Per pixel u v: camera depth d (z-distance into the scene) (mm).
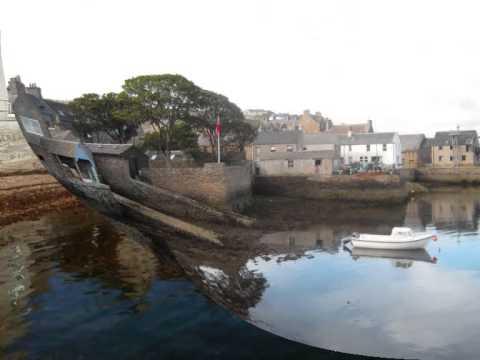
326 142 57406
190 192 27031
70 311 9125
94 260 12953
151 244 11664
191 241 11938
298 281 13016
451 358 7996
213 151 46812
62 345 7629
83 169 10461
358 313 10383
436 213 31812
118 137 42500
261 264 14070
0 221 18844
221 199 27062
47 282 10914
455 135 71375
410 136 78125
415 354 8156
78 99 39031
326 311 10508
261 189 43312
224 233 15742
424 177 60406
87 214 21766
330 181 40688
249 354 7617
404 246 19016
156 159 43719
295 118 106938
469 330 9430
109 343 7758
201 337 8125
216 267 11766
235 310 9570
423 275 14758
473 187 55062
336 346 8273
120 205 10906
